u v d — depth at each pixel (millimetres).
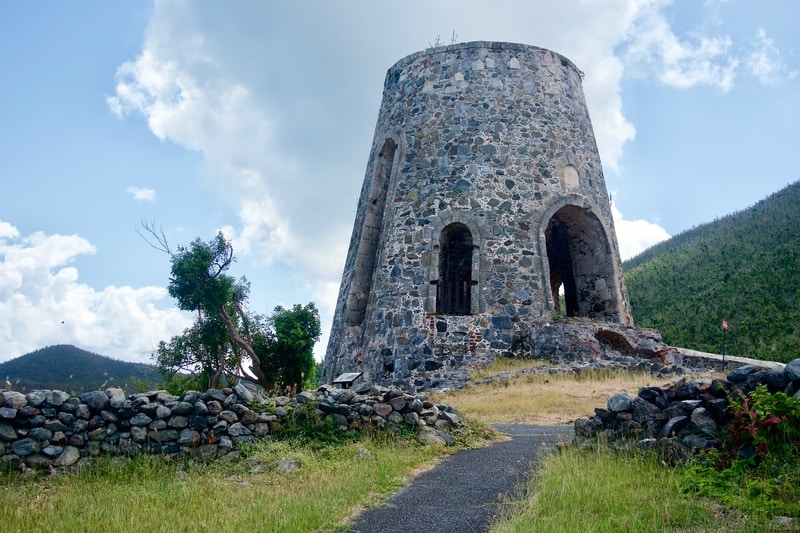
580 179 26812
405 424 12266
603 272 26688
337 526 7574
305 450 11234
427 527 7500
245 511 8055
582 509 7438
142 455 10906
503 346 23344
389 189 26906
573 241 28016
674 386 9602
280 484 9586
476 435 12734
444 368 23109
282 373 31000
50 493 9516
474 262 24469
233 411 11625
